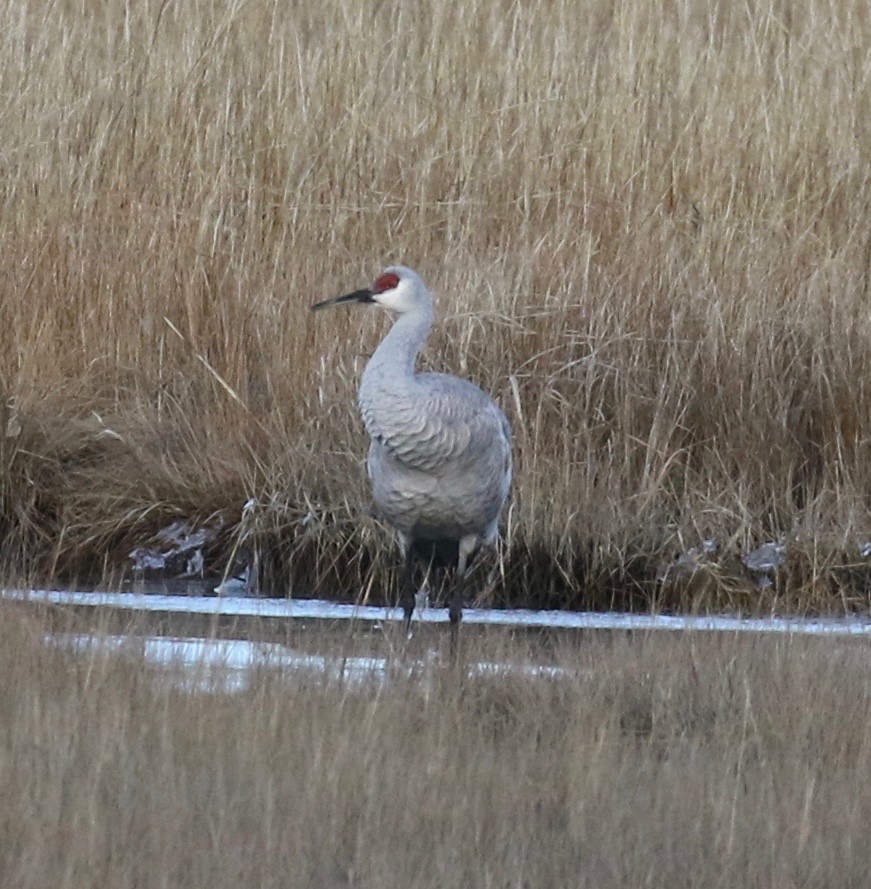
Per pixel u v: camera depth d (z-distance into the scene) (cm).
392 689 851
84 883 575
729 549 1255
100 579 1262
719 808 678
